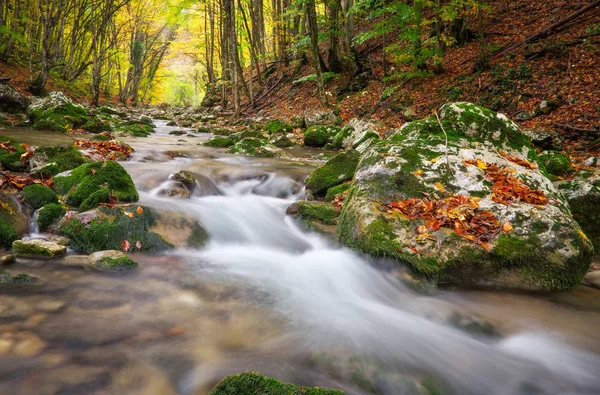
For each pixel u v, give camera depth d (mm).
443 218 3584
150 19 27125
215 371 2166
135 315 2668
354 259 3721
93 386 1974
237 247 4289
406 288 3295
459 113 5113
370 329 2766
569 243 3383
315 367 2273
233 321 2709
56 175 4984
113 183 4535
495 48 12195
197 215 4590
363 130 10398
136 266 3410
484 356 2547
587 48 10078
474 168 4230
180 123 16859
